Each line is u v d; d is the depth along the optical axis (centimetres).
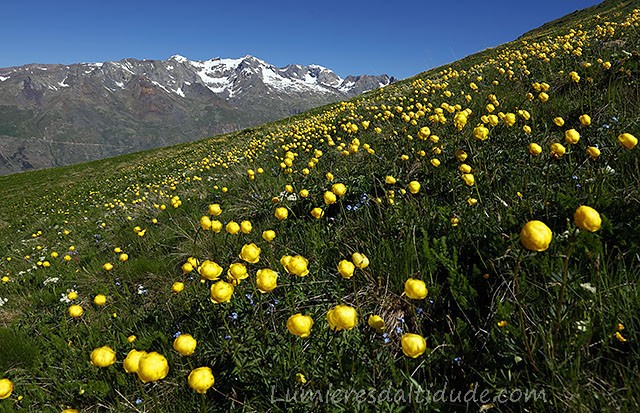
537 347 188
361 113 1054
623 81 510
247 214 541
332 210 446
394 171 461
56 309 429
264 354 231
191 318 315
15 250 934
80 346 340
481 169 389
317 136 919
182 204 755
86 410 272
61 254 754
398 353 237
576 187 302
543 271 216
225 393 233
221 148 2006
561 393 164
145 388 267
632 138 253
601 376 172
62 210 1486
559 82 635
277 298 293
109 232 802
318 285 296
